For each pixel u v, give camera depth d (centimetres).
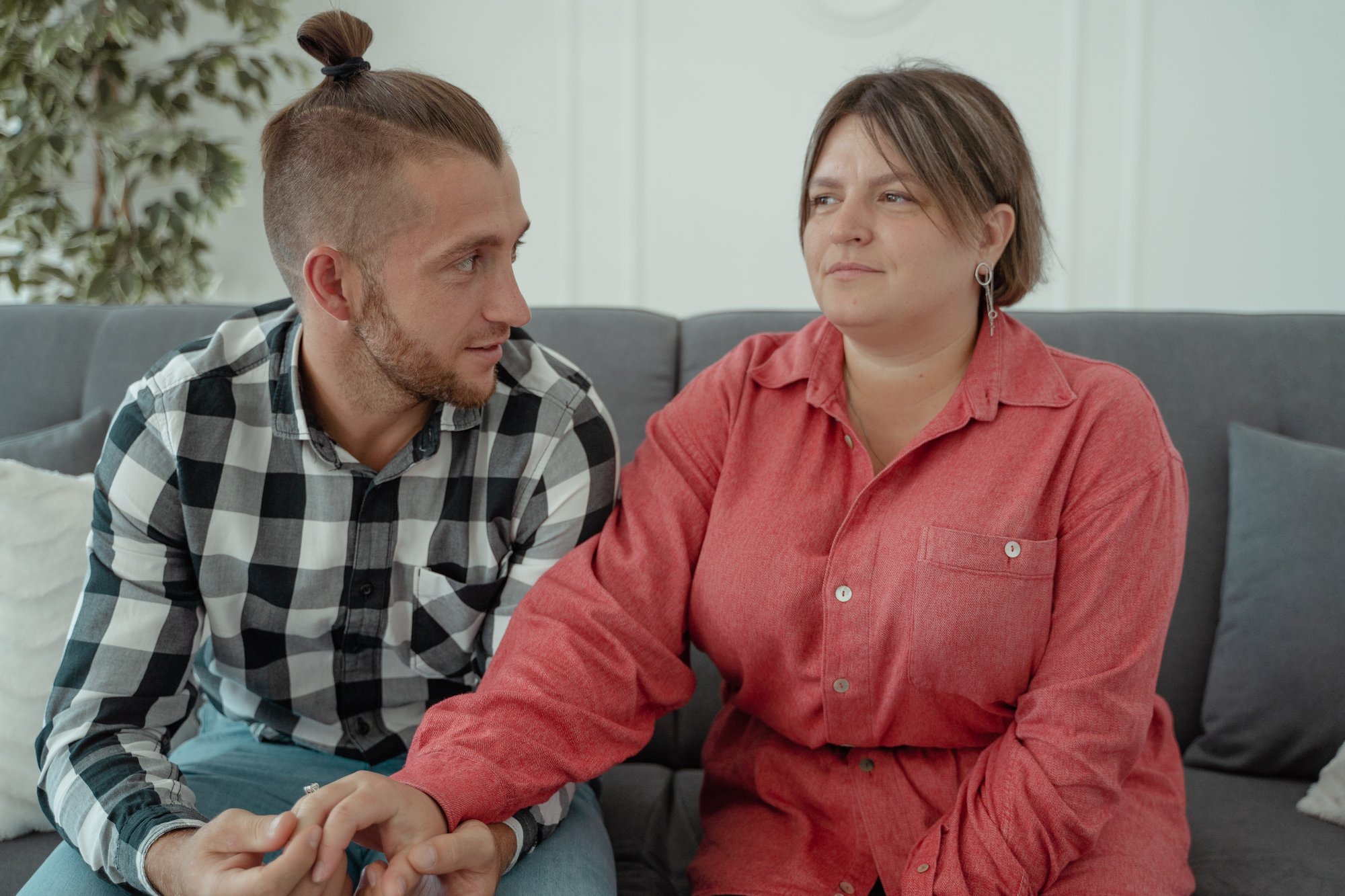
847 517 101
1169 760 113
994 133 100
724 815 111
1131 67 303
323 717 113
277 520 105
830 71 312
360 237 94
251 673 109
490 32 319
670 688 106
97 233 276
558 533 108
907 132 97
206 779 104
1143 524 98
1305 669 130
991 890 91
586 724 97
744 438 110
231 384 104
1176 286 313
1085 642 97
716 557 105
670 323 159
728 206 322
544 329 158
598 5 316
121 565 101
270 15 267
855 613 100
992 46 307
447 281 95
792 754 110
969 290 105
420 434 106
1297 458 138
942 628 97
